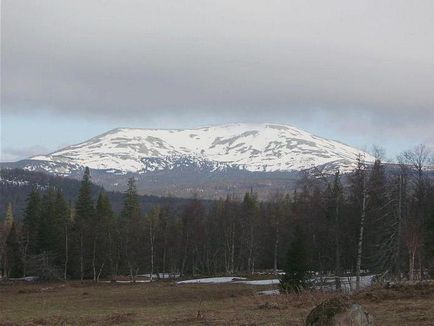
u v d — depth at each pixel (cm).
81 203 8044
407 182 4609
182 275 8019
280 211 8338
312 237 4478
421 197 4778
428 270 4234
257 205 9406
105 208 8344
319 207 3984
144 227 7925
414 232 4109
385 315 1684
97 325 1967
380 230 4219
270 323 1639
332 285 3941
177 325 1788
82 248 7388
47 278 7031
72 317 2300
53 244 7694
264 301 2544
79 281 6869
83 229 7575
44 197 9094
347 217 3975
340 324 1066
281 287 3234
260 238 8050
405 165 4631
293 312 1917
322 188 3925
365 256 4691
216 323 1750
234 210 8712
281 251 7588
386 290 2250
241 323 1698
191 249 8325
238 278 6319
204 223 8600
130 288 5403
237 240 8338
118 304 3694
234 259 8544
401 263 4166
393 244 4009
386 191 3900
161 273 8606
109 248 7581
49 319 2233
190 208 8556
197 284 5597
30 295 4822
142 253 7669
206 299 3838
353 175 3681
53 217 7806
